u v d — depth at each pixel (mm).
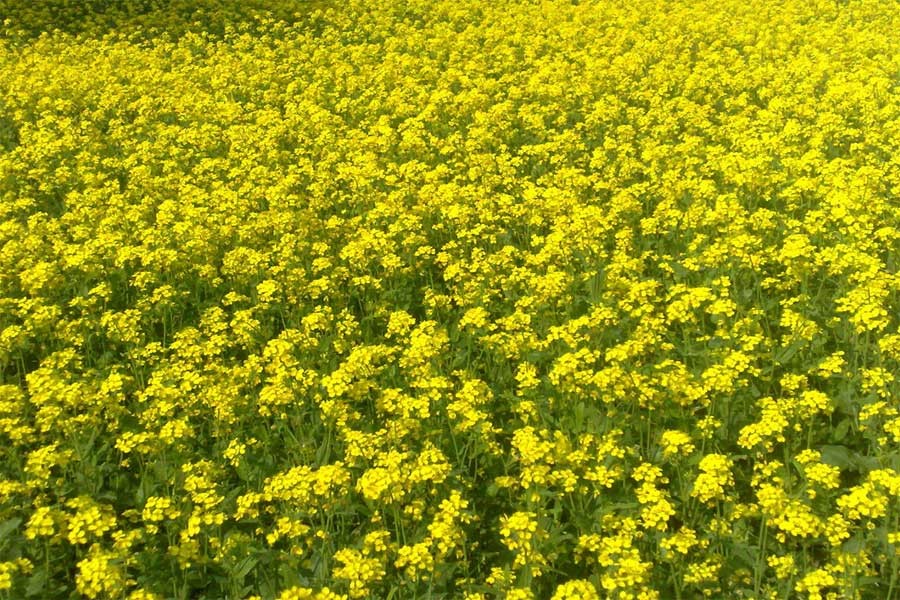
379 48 24766
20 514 7117
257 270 11078
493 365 9281
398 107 17953
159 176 15625
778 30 23953
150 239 11734
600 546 5957
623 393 7570
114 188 14055
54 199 14656
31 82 20312
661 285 10672
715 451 7535
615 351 7945
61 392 7836
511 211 12562
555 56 22375
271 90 19969
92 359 9828
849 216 10867
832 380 8438
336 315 10445
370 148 16094
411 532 6852
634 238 12180
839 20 25859
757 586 5977
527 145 15375
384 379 8938
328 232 12445
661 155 14234
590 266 11133
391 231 11680
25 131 16922
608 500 6863
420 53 23953
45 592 6324
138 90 20266
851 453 7223
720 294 9844
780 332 9594
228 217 12828
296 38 26922
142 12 30938
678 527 6926
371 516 6820
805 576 5746
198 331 9773
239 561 6504
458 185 14258
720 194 13273
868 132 15164
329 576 6379
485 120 16234
